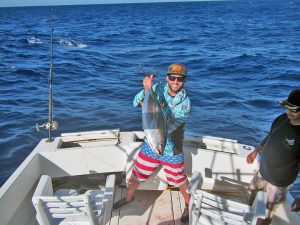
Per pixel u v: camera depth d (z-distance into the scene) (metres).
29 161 3.81
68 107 10.96
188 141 4.41
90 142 4.38
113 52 25.16
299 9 105.44
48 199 2.82
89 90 13.31
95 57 22.47
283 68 18.58
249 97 12.52
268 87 14.24
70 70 17.62
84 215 3.11
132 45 29.38
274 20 60.09
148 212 3.86
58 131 9.00
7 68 17.97
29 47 27.80
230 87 14.11
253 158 3.71
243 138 8.79
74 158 4.10
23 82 14.80
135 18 72.31
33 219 3.71
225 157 4.07
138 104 3.62
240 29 44.62
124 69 18.16
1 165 7.23
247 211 2.71
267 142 3.23
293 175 3.14
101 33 40.09
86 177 4.42
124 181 4.32
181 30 43.94
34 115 10.13
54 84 14.41
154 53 24.47
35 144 8.20
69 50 26.30
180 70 3.23
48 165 4.07
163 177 4.01
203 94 12.80
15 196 3.45
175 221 3.72
